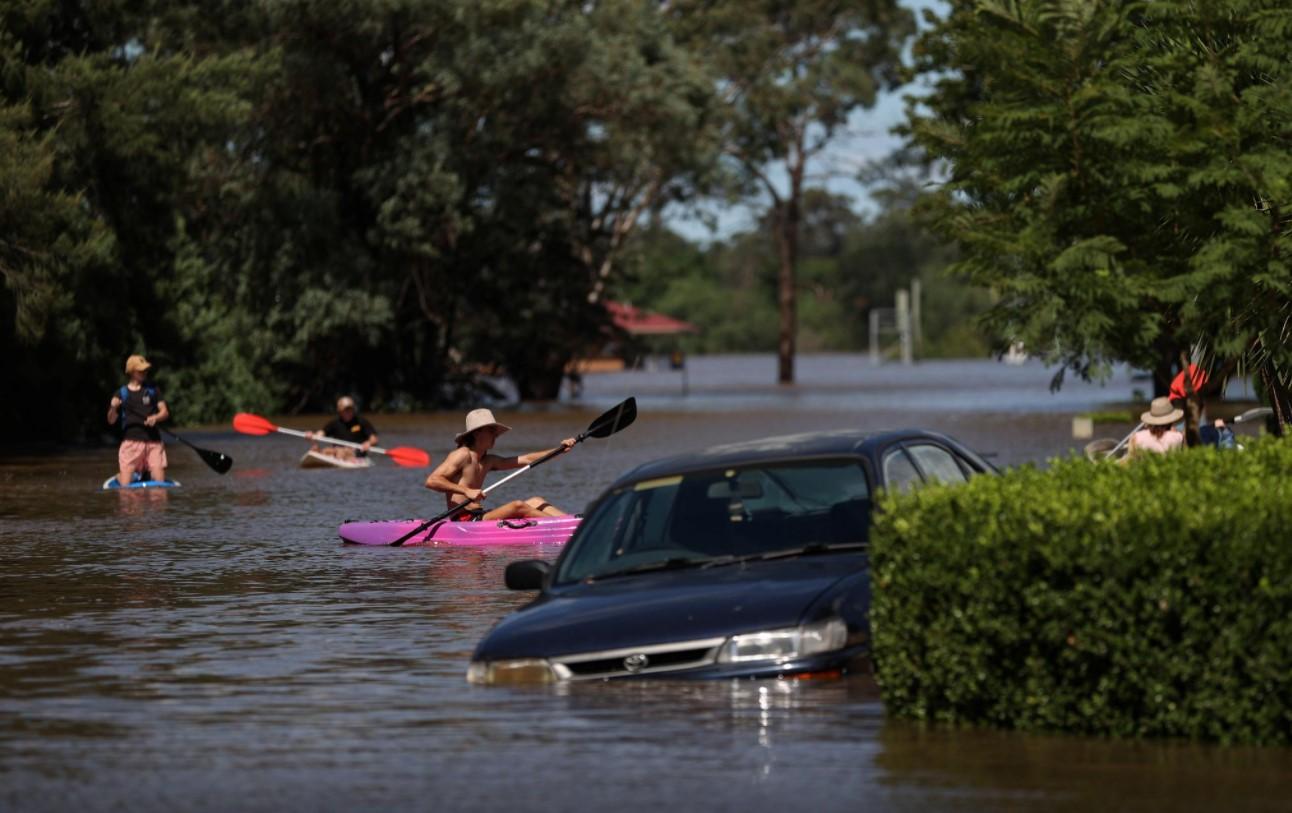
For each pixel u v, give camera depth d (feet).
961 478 77.87
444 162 380.17
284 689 67.87
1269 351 106.01
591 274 458.09
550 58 378.73
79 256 255.09
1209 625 53.52
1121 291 107.24
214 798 50.16
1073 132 108.37
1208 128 105.09
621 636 63.98
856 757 53.26
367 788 50.88
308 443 287.69
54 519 151.53
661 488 76.28
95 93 270.05
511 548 122.93
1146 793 48.32
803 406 402.93
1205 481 61.36
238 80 290.56
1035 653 56.03
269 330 367.66
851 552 68.95
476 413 128.77
